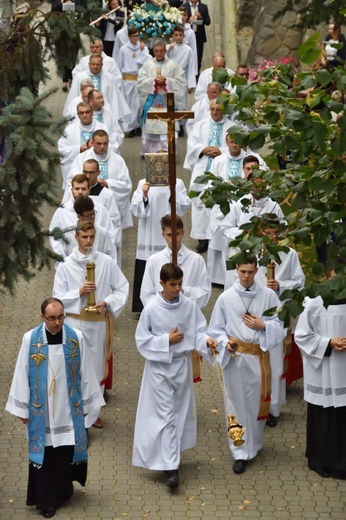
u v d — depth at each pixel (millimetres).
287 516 14438
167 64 29031
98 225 18062
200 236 23828
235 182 12289
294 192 11883
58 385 14070
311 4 14031
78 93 29062
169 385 15094
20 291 22188
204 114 27062
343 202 11617
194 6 35312
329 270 11633
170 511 14516
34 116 13219
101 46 28859
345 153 11586
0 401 17703
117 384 18297
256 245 11766
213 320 15633
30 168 13375
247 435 15594
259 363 15516
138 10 32125
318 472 15516
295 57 31422
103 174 22219
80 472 14680
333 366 15078
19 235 14094
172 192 16203
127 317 21156
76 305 16562
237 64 36000
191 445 15531
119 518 14297
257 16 34281
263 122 11766
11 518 14234
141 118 29516
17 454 16094
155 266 16797
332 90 12086
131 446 16297
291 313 11734
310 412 15453
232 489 15117
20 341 19953
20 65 15734
